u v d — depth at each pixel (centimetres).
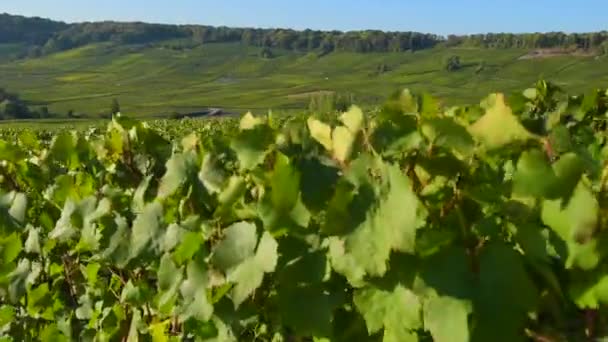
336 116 243
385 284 171
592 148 291
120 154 302
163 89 16975
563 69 15012
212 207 248
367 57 19488
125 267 266
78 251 328
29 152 401
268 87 16350
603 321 162
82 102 14425
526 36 17625
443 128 176
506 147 185
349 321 196
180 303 245
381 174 164
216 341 235
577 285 162
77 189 314
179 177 253
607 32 16425
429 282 161
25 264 341
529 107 377
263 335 228
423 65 17288
